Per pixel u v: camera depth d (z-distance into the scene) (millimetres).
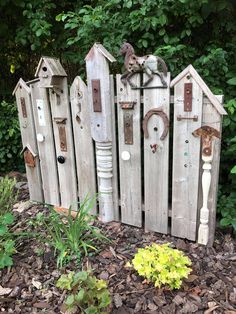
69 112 2266
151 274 1615
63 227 2000
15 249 1943
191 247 1987
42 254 1934
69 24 2535
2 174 3414
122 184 2195
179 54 2408
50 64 2104
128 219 2254
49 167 2527
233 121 2283
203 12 2299
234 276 1745
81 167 2346
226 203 2203
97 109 2061
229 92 2398
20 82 2414
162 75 1822
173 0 2244
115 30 2533
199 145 1824
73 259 1870
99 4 2668
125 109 2002
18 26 3145
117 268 1800
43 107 2363
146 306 1545
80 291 1390
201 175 1891
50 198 2619
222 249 1992
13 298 1640
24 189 2986
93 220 2334
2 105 3256
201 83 1715
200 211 1940
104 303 1418
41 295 1648
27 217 2416
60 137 2361
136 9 2455
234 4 2293
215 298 1593
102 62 1964
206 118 1767
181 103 1806
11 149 3381
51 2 3145
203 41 2559
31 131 2510
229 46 2422
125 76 1938
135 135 2027
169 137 2020
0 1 3004
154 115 1922
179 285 1574
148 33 2404
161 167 2004
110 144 2145
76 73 3207
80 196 2439
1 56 3537
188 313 1505
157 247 1729
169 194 2215
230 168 2418
